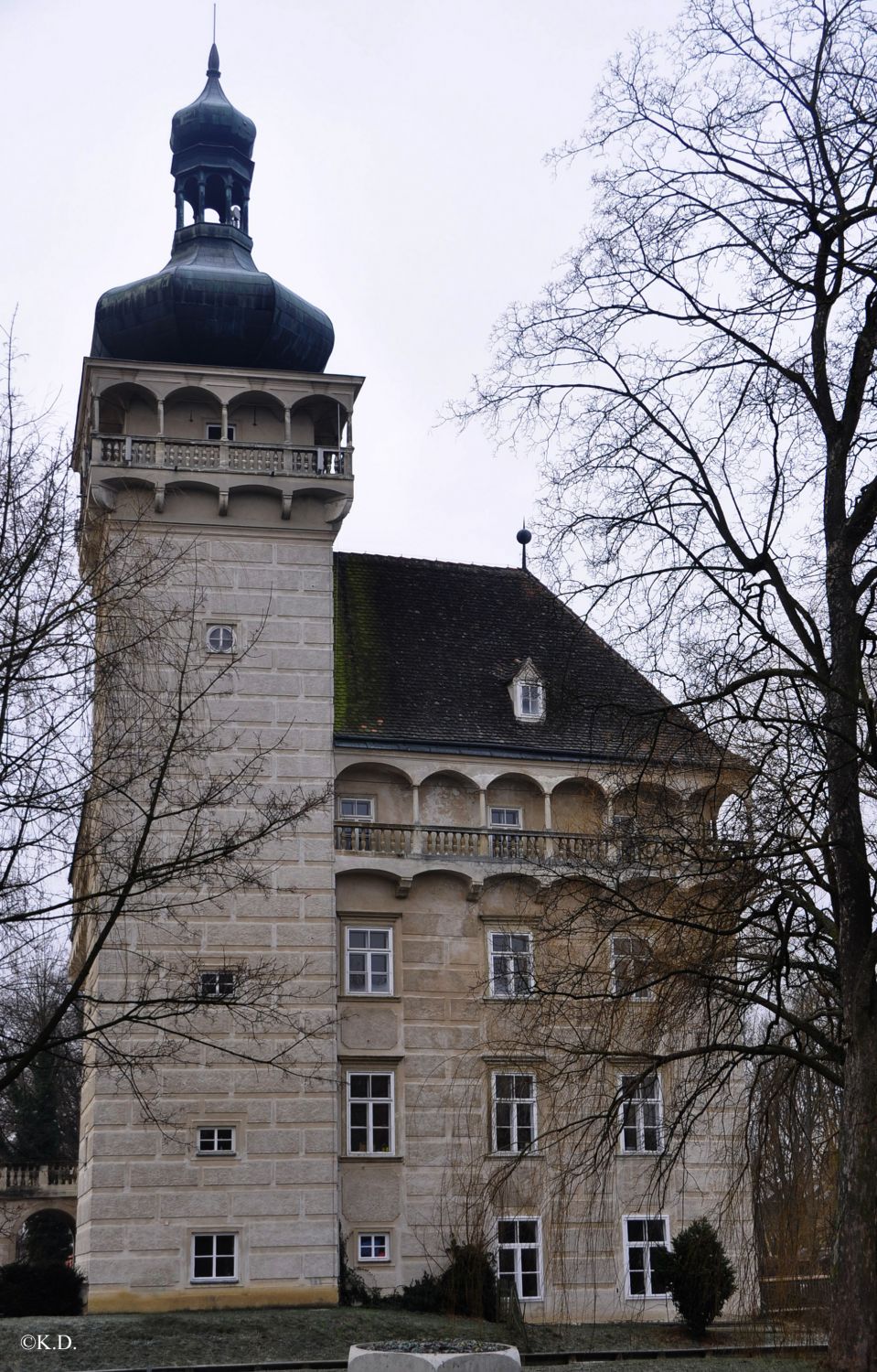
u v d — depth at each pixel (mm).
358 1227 44000
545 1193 43281
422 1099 45438
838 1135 27578
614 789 28266
